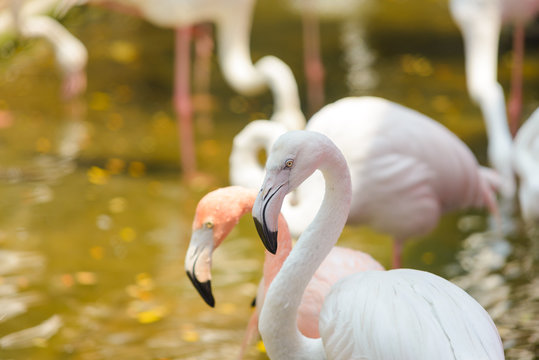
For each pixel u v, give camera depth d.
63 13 8.83
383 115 5.12
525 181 5.59
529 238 6.28
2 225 6.70
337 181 3.15
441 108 9.75
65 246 6.35
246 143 5.52
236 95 10.84
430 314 2.95
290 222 4.80
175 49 12.62
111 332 5.05
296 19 14.20
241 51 8.79
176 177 7.99
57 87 10.88
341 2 15.13
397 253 5.44
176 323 5.18
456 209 5.59
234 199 3.60
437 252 6.13
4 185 7.59
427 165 5.14
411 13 14.38
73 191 7.52
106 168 8.17
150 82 11.21
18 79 11.12
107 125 9.55
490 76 7.26
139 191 7.59
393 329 2.93
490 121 6.85
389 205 5.13
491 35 7.67
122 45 12.77
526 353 4.58
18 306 5.35
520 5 8.53
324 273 3.75
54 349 4.83
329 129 5.11
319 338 3.38
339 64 11.79
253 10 14.82
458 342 2.88
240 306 5.43
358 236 6.60
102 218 6.93
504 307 5.15
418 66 11.60
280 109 7.98
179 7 8.44
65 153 8.55
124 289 5.66
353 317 3.02
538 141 5.55
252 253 6.32
